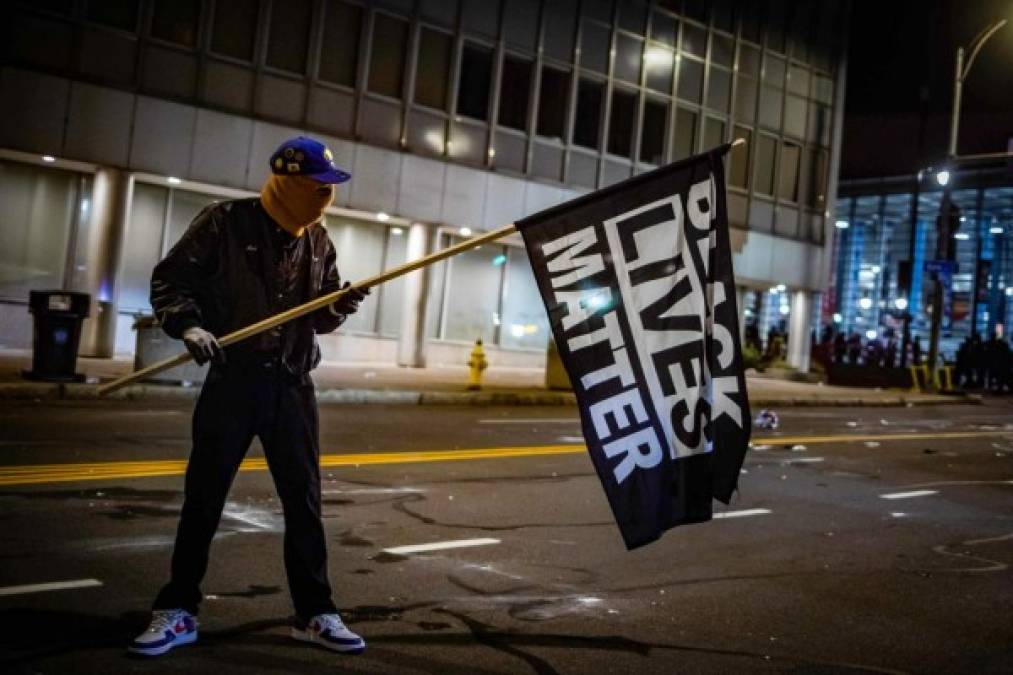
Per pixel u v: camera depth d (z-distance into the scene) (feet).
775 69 110.11
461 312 88.84
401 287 84.48
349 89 77.10
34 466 27.58
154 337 48.80
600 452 14.47
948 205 102.58
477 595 18.49
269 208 13.93
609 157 94.53
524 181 87.86
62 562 18.34
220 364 13.74
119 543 19.90
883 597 20.48
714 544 24.54
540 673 14.51
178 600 14.01
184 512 13.91
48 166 67.92
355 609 17.06
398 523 24.27
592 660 15.29
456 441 40.55
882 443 51.80
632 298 14.76
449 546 22.29
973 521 30.27
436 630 16.19
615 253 14.76
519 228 14.52
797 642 17.01
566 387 67.92
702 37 102.63
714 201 14.93
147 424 37.73
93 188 68.13
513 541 23.22
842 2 117.08
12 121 62.75
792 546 24.93
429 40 81.66
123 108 66.59
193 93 69.67
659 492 14.57
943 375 111.04
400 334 83.15
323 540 14.58
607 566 21.52
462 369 83.82
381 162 78.84
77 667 13.23
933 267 103.14
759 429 55.67
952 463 45.11
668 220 14.89
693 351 14.79
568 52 90.99
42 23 63.57
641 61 97.04
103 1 65.72
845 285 184.34
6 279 66.95
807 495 33.30
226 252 13.88
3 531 20.35
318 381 59.21
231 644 14.56
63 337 46.70
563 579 20.15
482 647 15.48
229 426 13.75
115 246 67.21
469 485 30.19
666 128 99.86
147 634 13.74
